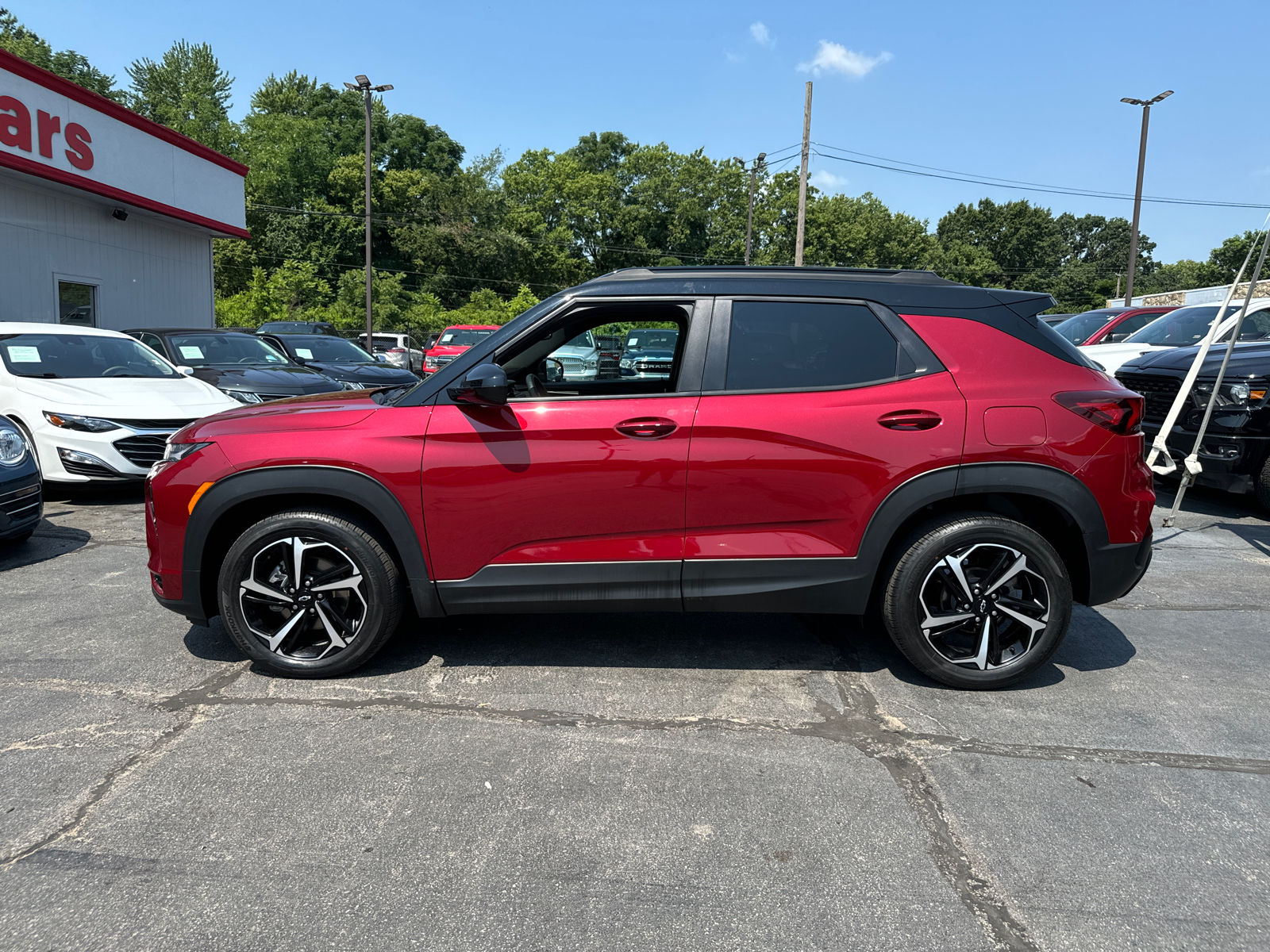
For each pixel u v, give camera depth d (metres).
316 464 3.29
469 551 3.33
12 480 5.12
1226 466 6.56
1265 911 2.10
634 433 3.24
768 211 70.81
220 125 61.03
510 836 2.40
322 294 46.50
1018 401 3.22
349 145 70.75
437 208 62.72
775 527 3.29
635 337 3.67
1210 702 3.35
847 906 2.11
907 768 2.81
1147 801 2.62
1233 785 2.72
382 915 2.06
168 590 3.45
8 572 5.10
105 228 14.68
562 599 3.37
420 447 3.29
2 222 12.60
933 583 3.37
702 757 2.88
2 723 3.08
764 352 3.31
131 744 2.92
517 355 3.41
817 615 4.38
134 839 2.36
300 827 2.44
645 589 3.35
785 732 3.06
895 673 3.62
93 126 13.39
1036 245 94.50
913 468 3.21
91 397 7.02
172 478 3.38
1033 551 3.26
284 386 9.48
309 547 3.40
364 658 3.47
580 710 3.23
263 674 3.55
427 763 2.81
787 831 2.44
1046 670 3.69
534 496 3.28
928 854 2.33
